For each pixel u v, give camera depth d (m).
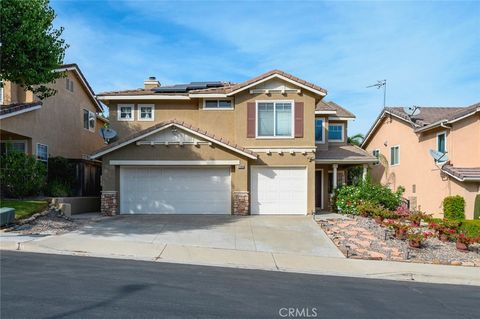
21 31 14.65
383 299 8.45
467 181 19.98
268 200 19.95
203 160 19.30
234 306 7.28
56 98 23.09
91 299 7.21
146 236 13.87
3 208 14.40
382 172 30.39
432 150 21.97
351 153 22.64
